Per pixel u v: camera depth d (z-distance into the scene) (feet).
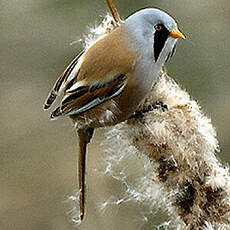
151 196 27.99
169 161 25.64
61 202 44.70
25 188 45.65
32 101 50.26
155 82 26.58
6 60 51.96
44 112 49.55
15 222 44.16
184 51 49.39
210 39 49.93
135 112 26.30
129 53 25.55
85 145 28.02
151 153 25.85
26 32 52.85
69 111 26.53
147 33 25.39
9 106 49.93
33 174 46.47
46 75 51.57
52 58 52.01
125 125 26.58
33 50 52.29
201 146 25.52
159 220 37.35
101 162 41.29
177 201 25.79
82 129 27.73
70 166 46.85
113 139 27.66
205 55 49.26
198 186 25.48
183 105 25.96
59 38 52.34
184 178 25.52
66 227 43.19
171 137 25.48
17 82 51.29
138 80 25.68
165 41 25.52
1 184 45.93
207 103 46.85
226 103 46.73
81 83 26.21
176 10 51.29
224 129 45.34
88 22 52.16
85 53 26.53
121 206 39.24
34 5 53.47
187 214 25.71
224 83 47.88
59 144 47.91
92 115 26.84
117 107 26.27
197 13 51.08
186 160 25.43
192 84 48.03
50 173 46.52
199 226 25.52
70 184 45.75
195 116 25.81
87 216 39.81
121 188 39.37
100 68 25.90
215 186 25.26
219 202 25.32
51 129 48.73
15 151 47.62
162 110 25.98
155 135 25.52
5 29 53.06
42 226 43.70
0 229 43.65
